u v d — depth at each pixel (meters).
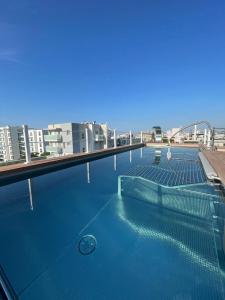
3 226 3.29
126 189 4.94
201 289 2.30
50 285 2.38
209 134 8.62
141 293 2.32
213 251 2.82
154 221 3.57
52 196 4.46
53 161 5.45
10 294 1.25
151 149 11.72
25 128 4.82
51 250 2.93
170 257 2.80
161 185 4.49
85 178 5.77
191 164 7.04
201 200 3.57
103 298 2.21
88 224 3.56
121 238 3.21
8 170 4.13
